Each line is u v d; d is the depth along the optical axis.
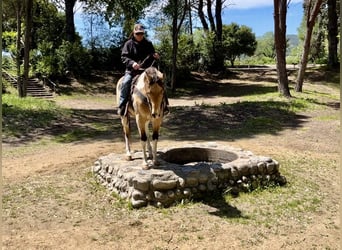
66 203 7.12
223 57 40.12
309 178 8.73
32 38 36.16
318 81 31.55
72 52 32.88
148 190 6.86
